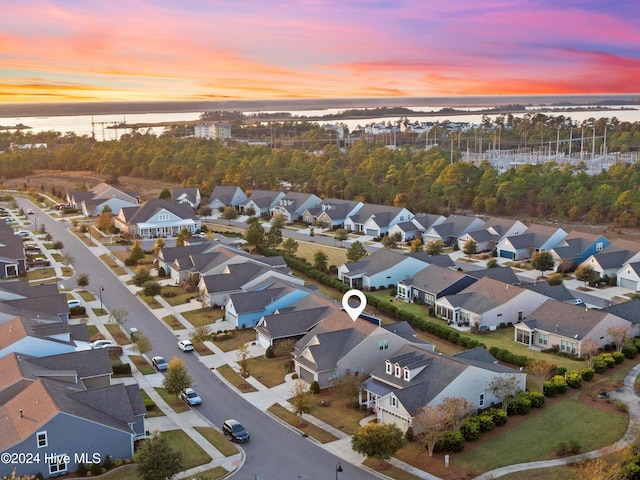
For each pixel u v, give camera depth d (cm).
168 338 6738
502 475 4006
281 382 5625
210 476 3850
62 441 3953
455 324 7181
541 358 6044
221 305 7712
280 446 4488
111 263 9781
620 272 8569
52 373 4812
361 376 5306
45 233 11775
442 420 4291
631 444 4141
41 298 6712
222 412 5059
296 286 7556
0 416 4194
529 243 10150
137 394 4719
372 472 4119
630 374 5553
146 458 3728
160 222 11831
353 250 9431
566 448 4225
